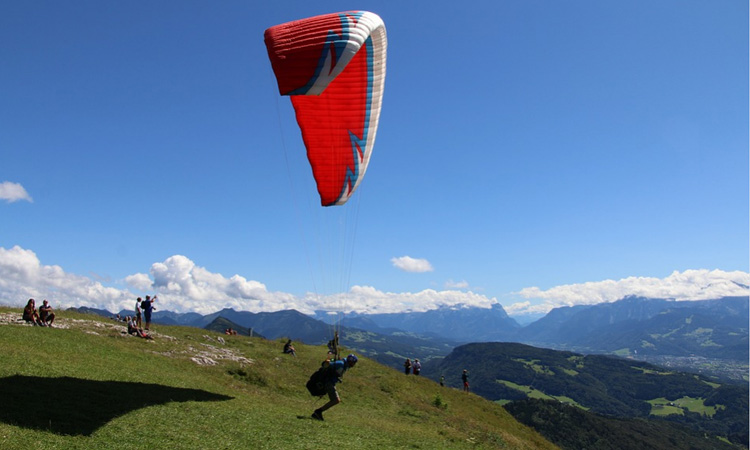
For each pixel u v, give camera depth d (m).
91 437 11.23
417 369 51.19
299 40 16.02
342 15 17.62
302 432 15.91
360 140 21.36
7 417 11.21
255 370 28.55
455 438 24.84
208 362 27.86
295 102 19.66
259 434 14.50
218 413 15.80
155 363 23.59
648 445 187.25
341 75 19.72
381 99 21.95
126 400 14.89
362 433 18.28
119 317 38.78
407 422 26.72
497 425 40.81
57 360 18.33
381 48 20.17
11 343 19.30
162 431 12.73
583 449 166.25
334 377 18.94
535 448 34.50
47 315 26.98
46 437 10.53
